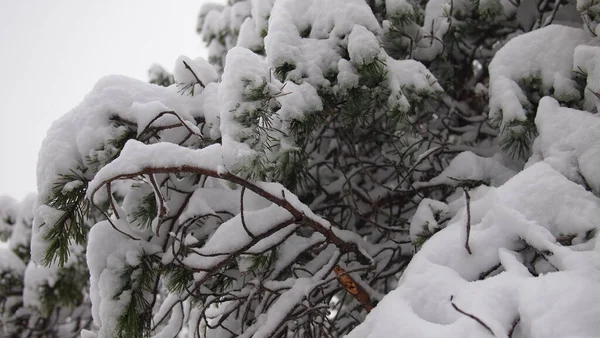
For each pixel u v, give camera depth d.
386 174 3.93
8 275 5.43
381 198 3.60
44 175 2.34
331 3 2.81
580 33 2.68
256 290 2.56
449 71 3.68
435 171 3.53
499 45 4.02
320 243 2.67
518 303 1.58
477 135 3.80
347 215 3.69
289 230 2.42
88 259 2.38
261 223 2.33
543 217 2.00
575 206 1.96
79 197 2.33
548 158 2.24
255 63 2.23
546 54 2.68
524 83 2.71
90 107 2.44
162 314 2.78
